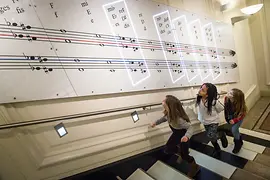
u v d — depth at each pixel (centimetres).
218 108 209
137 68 203
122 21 192
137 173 179
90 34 171
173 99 183
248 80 392
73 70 160
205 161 197
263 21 393
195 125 266
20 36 137
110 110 175
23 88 137
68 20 158
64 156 155
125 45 194
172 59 238
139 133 203
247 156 211
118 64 188
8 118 132
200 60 276
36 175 143
